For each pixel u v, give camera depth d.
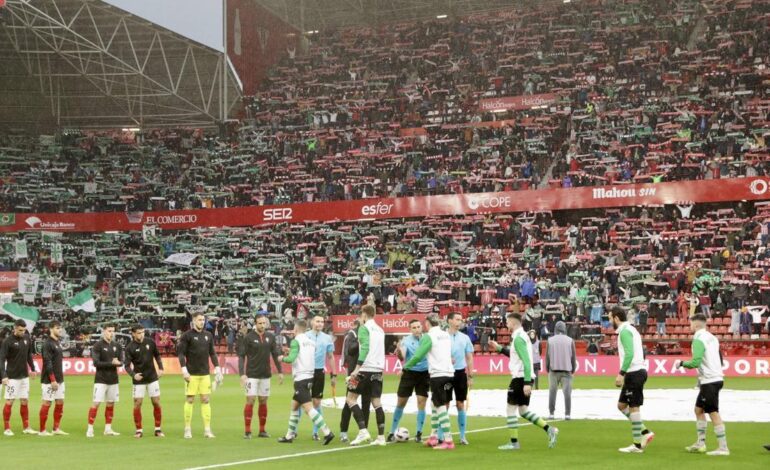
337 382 38.50
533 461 14.51
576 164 54.06
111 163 63.28
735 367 39.56
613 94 58.31
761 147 50.75
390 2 72.38
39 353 49.41
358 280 51.22
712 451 15.56
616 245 48.94
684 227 49.44
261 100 66.19
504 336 45.81
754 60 56.72
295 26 72.12
